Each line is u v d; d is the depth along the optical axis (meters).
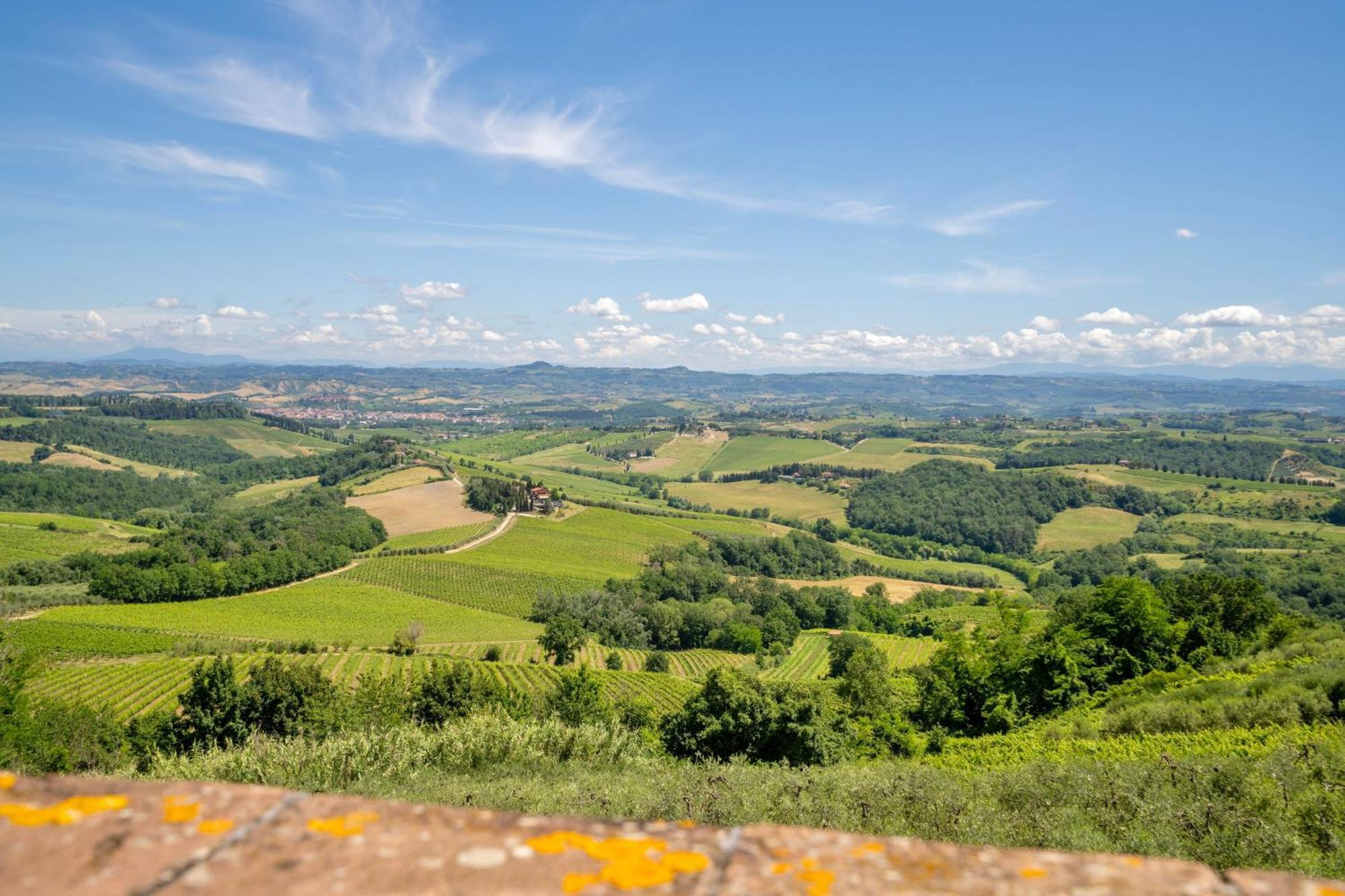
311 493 187.25
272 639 92.56
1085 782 11.71
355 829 1.76
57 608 96.44
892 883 1.57
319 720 43.78
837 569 150.12
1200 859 8.41
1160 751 19.36
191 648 83.88
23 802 1.84
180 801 1.89
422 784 14.65
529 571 132.88
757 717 29.27
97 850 1.61
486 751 18.38
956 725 42.78
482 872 1.57
